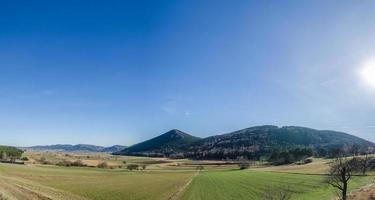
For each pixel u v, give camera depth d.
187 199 79.38
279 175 143.50
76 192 76.12
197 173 169.88
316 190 93.88
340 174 63.91
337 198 72.88
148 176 142.88
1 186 60.19
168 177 140.25
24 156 194.88
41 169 132.00
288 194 84.50
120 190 87.44
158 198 78.38
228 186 106.88
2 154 175.12
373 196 68.75
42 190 69.12
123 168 197.75
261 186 105.56
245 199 80.88
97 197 73.50
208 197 83.62
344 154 95.56
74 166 185.88
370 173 112.44
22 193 59.41
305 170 157.00
